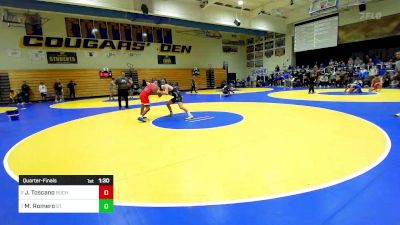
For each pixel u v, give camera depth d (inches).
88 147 176.1
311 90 580.4
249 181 110.0
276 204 90.0
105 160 145.9
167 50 852.0
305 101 396.5
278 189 101.4
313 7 552.1
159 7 550.9
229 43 999.6
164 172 124.2
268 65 932.0
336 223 78.0
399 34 590.9
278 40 877.8
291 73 788.0
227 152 151.8
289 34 831.1
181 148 163.8
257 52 977.5
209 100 485.1
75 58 698.8
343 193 96.3
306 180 108.7
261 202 91.9
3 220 86.8
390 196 92.7
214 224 79.7
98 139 199.0
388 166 120.3
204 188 105.0
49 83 661.3
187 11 597.0
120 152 160.6
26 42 627.5
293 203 90.4
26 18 565.9
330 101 380.5
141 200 96.7
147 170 127.7
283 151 150.0
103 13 534.3
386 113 261.9
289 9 755.4
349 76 663.1
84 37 693.3
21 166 140.9
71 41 682.8
